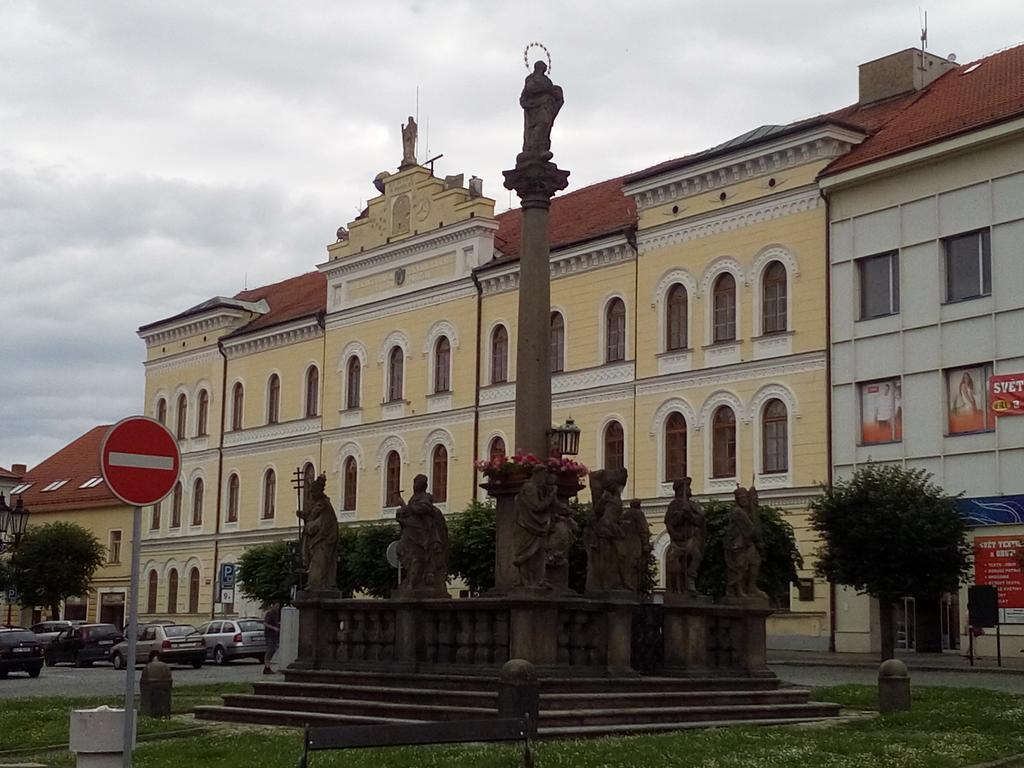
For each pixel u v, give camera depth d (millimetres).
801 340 43281
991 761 16000
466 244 56562
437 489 57219
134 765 15484
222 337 71125
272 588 54406
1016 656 36938
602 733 18125
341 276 63781
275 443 67000
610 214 53031
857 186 42125
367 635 22156
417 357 58781
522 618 19641
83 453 88062
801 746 16672
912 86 46594
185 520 72438
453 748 16625
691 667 21688
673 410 47188
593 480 21750
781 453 43812
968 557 36969
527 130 23828
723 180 46062
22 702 26078
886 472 37406
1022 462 37344
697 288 46688
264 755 16141
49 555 73750
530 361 22984
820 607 41750
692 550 22438
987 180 38844
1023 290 37750
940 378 39531
